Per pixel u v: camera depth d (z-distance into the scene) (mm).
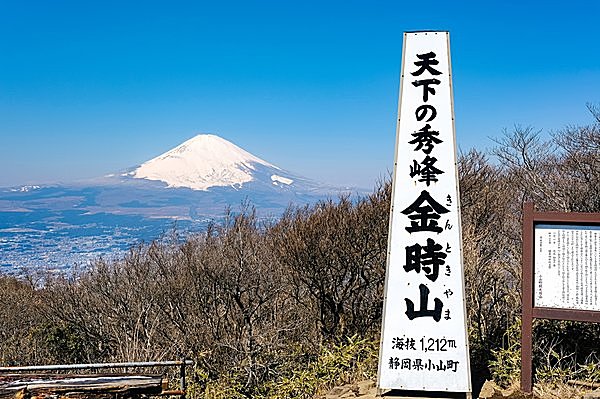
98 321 14547
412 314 6801
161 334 12961
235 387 10844
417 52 7078
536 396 6496
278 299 13531
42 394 5934
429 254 6828
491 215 14852
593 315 6309
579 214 6387
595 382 6805
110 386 6055
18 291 18188
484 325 8922
